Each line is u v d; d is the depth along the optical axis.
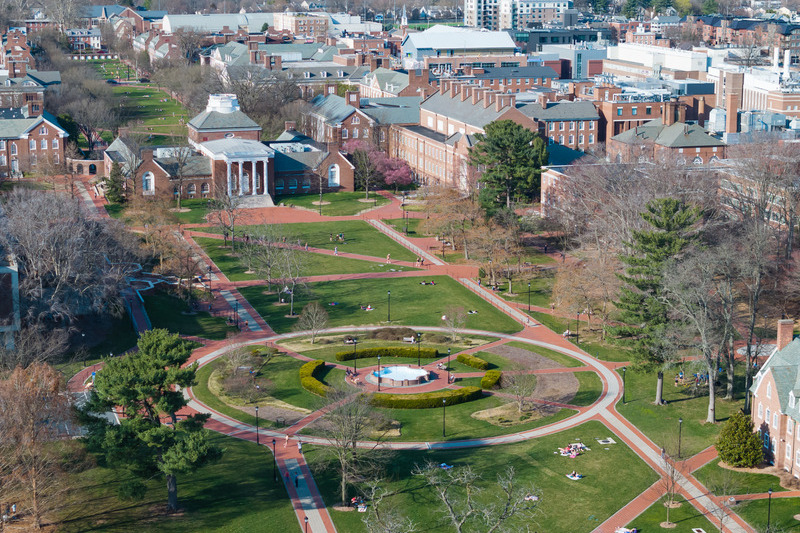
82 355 182.50
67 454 135.50
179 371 132.62
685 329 162.62
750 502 134.25
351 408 143.25
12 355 163.00
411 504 135.62
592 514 133.12
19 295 184.50
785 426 142.12
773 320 196.25
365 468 142.00
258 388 172.75
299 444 152.38
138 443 130.88
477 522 131.12
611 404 167.25
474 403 168.62
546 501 136.38
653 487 139.62
